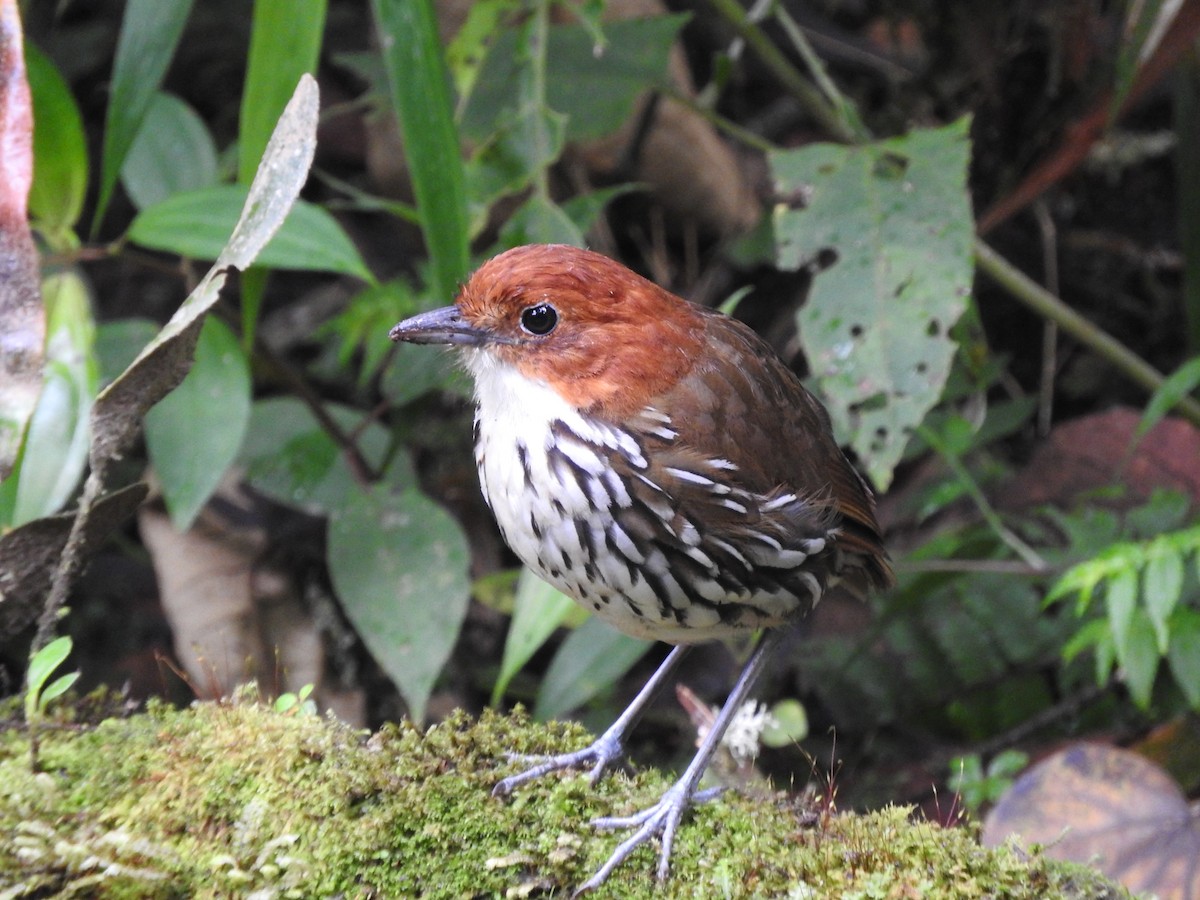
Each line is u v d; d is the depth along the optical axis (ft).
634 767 22.48
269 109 25.05
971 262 27.86
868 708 37.24
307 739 18.62
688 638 24.40
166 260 47.24
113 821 17.37
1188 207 40.45
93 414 18.65
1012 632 36.73
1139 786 27.32
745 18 35.37
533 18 31.73
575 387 22.54
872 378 27.37
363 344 44.98
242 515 36.47
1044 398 44.09
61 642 18.28
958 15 42.22
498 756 20.01
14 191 21.09
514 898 17.69
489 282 22.99
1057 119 41.86
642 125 39.06
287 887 17.08
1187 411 37.47
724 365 23.56
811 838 18.40
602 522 22.53
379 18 25.80
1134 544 29.91
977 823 19.11
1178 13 32.01
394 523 31.24
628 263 45.27
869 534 26.61
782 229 28.91
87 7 48.80
